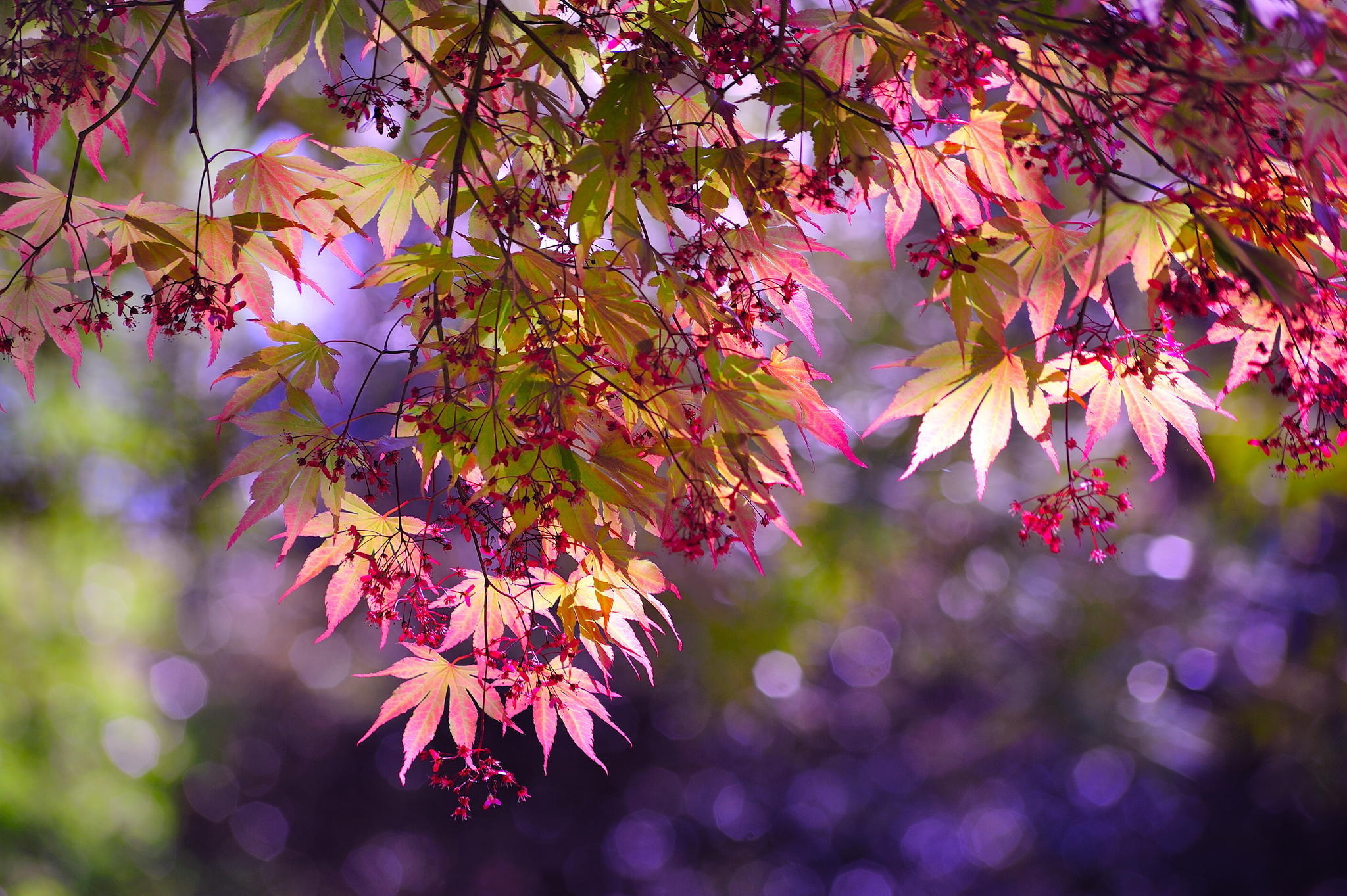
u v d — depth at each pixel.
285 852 16.84
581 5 2.54
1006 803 15.54
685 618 10.62
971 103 2.41
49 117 2.85
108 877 7.49
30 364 2.85
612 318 2.21
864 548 11.03
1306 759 11.64
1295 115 2.05
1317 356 2.40
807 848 16.72
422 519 2.50
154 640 10.98
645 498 2.25
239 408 2.42
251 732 16.64
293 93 7.20
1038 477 11.45
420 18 2.79
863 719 15.45
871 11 2.34
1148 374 2.45
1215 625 12.09
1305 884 13.09
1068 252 2.43
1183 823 14.47
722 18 2.49
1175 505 11.61
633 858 17.30
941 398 2.57
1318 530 10.56
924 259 2.40
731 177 2.38
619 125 2.18
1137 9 1.92
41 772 7.16
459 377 2.51
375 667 17.20
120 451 7.04
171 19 2.61
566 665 2.53
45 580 7.24
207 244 2.65
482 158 2.39
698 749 16.34
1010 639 13.09
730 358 2.30
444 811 17.45
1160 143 2.33
